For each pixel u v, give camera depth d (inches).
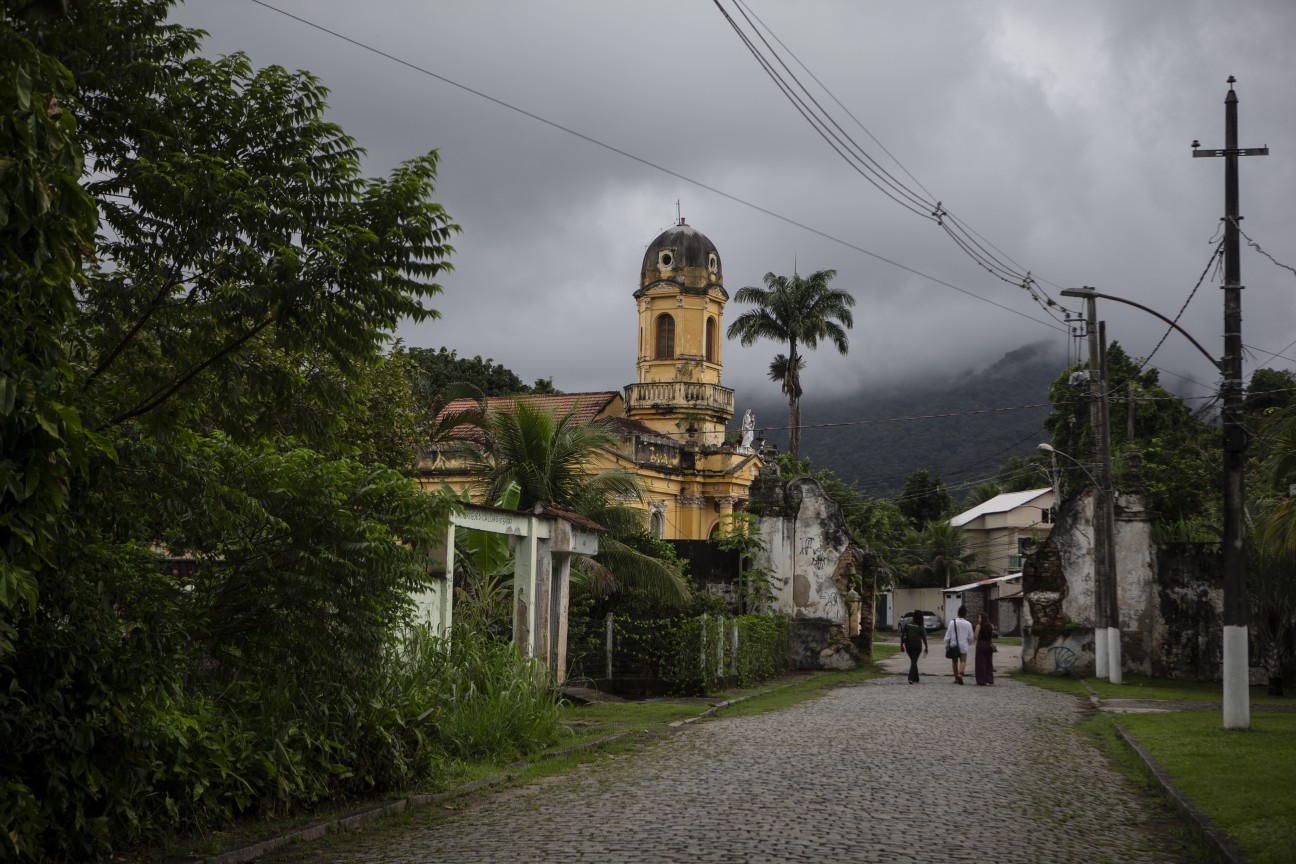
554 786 466.6
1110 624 1093.8
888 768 507.5
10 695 285.9
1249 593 1033.5
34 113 220.8
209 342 371.2
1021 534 3129.9
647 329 2262.6
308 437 406.9
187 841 337.4
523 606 724.7
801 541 1291.8
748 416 2272.4
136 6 366.9
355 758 411.8
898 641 2437.3
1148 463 1775.3
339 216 381.4
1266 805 390.0
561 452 1036.5
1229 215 693.3
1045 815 403.9
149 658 321.1
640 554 1011.9
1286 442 759.1
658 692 922.1
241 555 398.0
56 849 300.8
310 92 384.8
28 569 247.4
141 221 357.7
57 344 252.4
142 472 335.9
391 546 415.2
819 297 2027.6
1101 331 1164.5
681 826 369.4
